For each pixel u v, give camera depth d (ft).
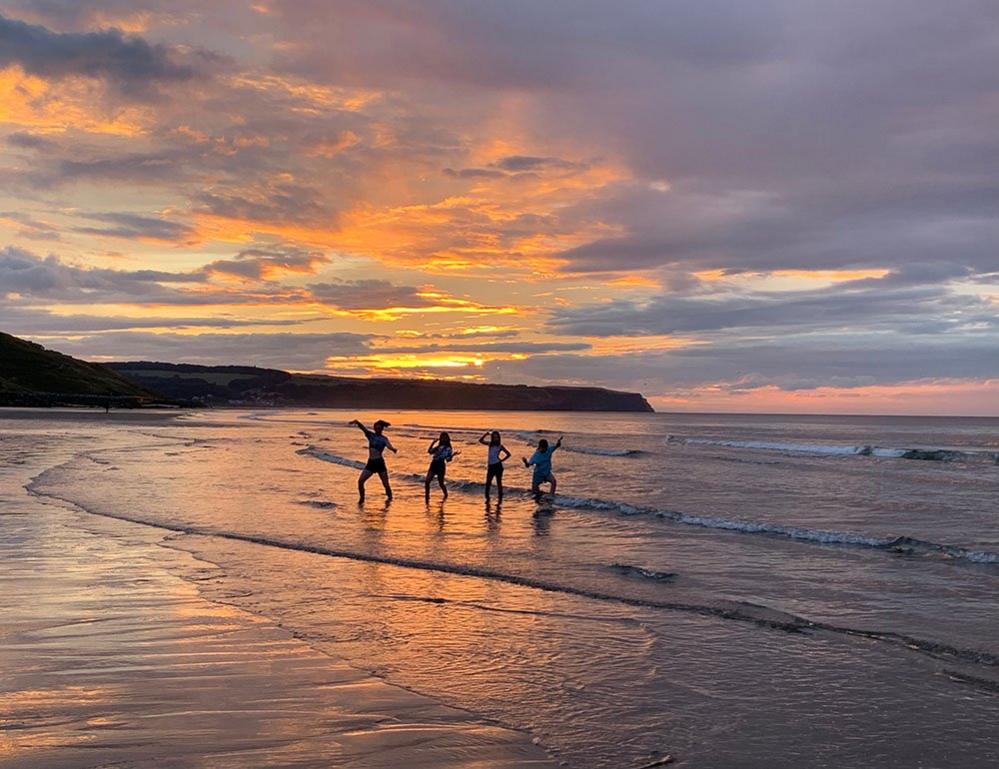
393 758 15.53
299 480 77.15
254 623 25.72
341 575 34.09
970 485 78.43
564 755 16.08
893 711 19.13
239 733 16.48
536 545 43.06
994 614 29.01
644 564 38.06
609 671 21.93
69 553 37.01
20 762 14.62
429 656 22.80
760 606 29.60
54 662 21.12
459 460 114.42
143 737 16.07
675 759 16.08
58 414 316.40
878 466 104.99
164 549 38.68
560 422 438.81
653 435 225.15
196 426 242.78
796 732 17.72
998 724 18.37
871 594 32.19
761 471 95.04
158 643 23.17
